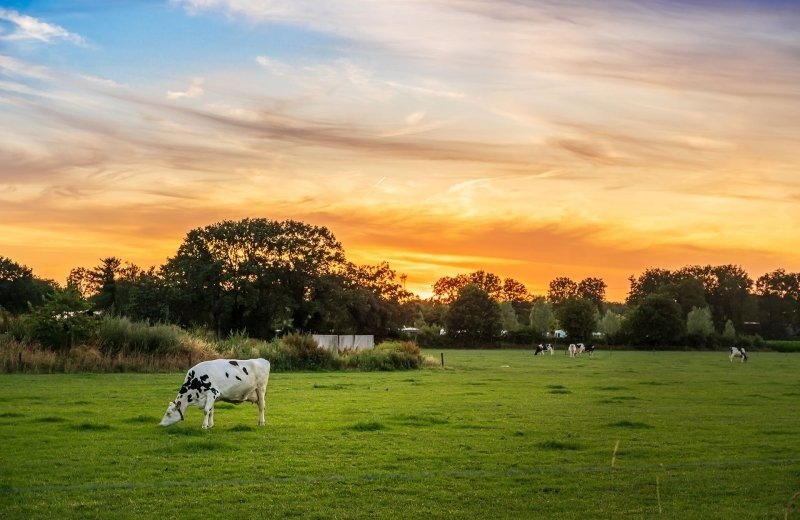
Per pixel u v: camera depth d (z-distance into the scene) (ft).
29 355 152.46
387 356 207.92
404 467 59.31
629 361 297.33
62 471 55.93
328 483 53.67
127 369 158.92
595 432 79.46
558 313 540.11
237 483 53.16
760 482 55.62
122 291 419.13
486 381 159.84
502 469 59.11
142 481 53.36
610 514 46.78
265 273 342.23
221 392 78.13
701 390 140.87
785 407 108.37
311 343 198.18
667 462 62.95
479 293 501.97
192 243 344.28
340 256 365.81
